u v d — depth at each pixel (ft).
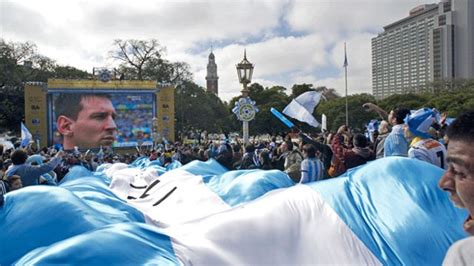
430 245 10.78
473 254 3.99
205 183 20.01
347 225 11.28
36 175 22.08
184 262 9.52
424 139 16.66
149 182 23.70
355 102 174.19
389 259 10.62
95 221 11.79
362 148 21.99
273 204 11.77
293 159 26.12
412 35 333.42
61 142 105.50
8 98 133.18
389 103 180.04
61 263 8.47
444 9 309.63
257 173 19.12
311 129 92.43
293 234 10.96
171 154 53.98
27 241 10.94
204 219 11.36
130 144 111.04
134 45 148.77
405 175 12.44
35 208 11.69
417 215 11.34
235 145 45.44
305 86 127.95
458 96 168.14
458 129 4.82
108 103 108.47
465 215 11.21
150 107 113.19
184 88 159.74
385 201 11.92
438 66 305.53
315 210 11.59
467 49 294.66
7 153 38.78
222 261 9.93
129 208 15.74
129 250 9.08
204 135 165.37
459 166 4.77
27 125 104.83
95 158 67.77
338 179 13.11
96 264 8.50
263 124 167.02
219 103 202.39
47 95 104.94
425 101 179.73
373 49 384.68
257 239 10.63
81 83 107.04
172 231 10.66
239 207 12.14
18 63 135.85
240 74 48.91
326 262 10.50
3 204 11.88
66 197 12.41
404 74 343.87
